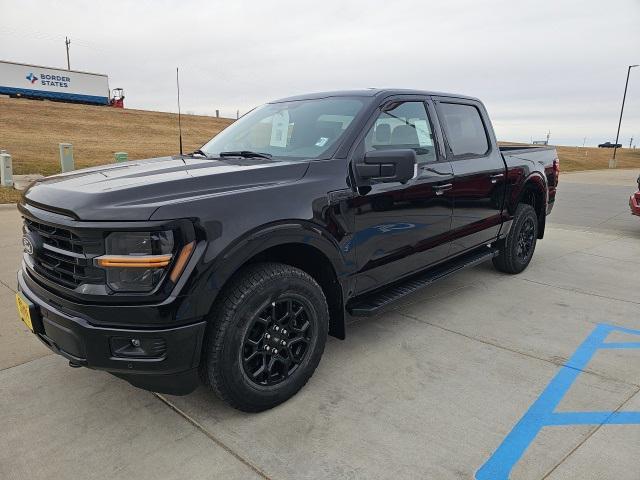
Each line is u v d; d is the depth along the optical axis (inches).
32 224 102.6
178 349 88.7
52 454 91.7
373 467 88.2
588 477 85.4
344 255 116.1
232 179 101.8
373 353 133.0
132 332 86.8
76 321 88.4
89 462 89.6
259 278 98.0
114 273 86.4
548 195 220.4
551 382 118.0
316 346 111.7
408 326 151.7
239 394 99.1
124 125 1526.8
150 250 85.7
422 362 128.0
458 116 165.3
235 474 86.7
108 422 101.7
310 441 95.7
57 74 1781.5
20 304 105.0
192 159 131.0
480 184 165.5
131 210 86.1
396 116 137.3
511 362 128.3
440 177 146.1
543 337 144.3
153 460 90.2
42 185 105.2
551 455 91.2
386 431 98.6
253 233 95.3
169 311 86.8
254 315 97.8
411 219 135.7
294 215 102.7
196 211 89.4
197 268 88.2
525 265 212.1
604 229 334.0
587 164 1424.7
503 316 160.9
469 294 183.0
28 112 1492.4
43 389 113.8
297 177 109.3
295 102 148.4
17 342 137.5
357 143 122.3
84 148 944.3
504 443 94.7
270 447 93.9
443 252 155.9
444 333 146.5
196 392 113.8
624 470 87.2
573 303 174.2
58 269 93.7
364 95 136.5
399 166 108.8
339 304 119.8
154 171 109.0
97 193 90.2
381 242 127.0
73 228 87.4
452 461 89.7
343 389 114.5
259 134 141.0
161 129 1542.8
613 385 116.7
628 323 155.9
